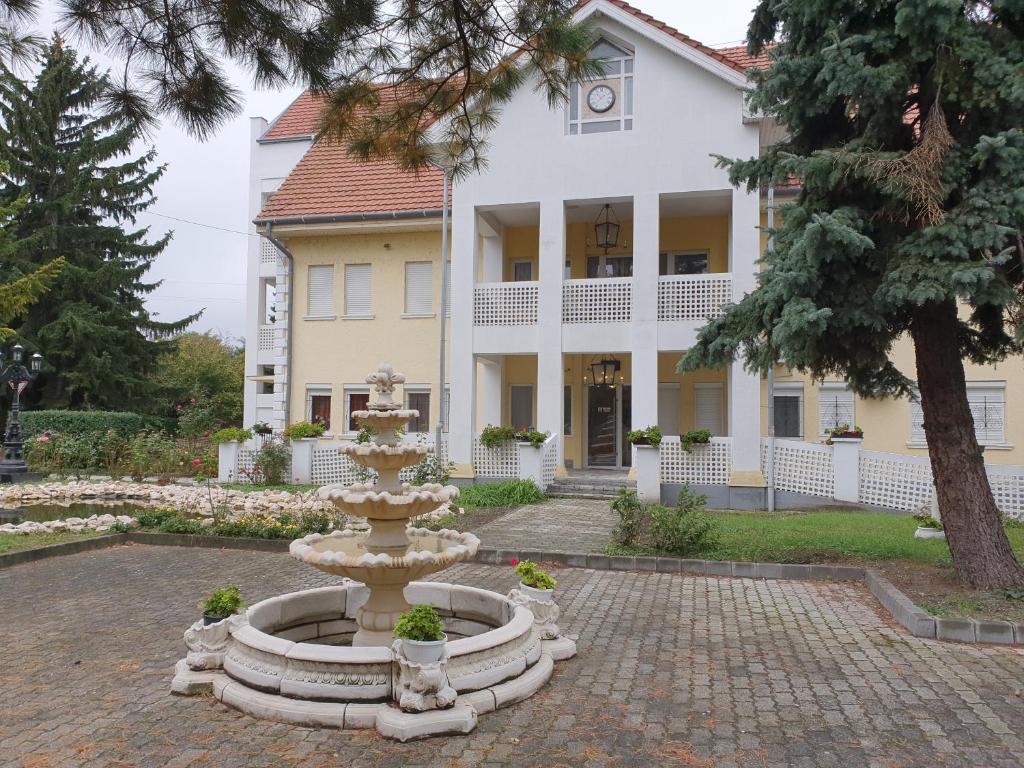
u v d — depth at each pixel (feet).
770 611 24.84
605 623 23.49
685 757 13.97
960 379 26.30
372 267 69.92
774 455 51.72
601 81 58.49
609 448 68.03
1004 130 23.75
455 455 58.80
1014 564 25.04
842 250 23.77
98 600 26.55
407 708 15.07
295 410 70.90
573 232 67.82
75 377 95.40
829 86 24.34
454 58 20.48
